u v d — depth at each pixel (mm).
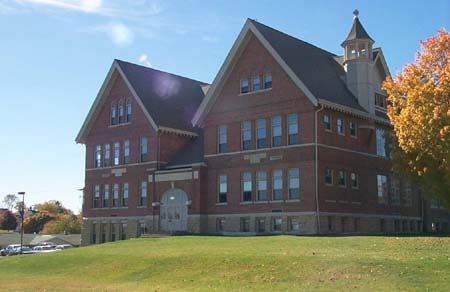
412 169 35750
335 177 44844
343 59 53656
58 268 33219
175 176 52156
